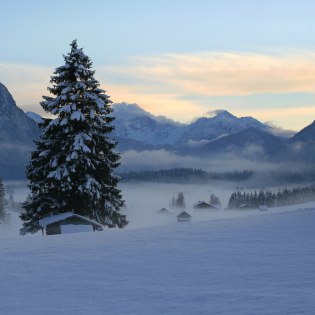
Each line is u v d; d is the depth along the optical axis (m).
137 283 12.36
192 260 14.96
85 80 42.34
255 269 12.91
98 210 41.94
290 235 19.22
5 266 15.82
